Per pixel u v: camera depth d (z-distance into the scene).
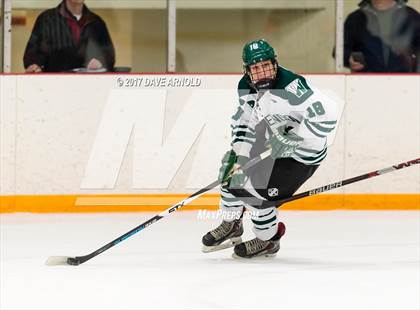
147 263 14.37
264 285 12.70
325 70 22.41
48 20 21.17
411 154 21.17
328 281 13.02
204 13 22.45
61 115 20.31
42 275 13.40
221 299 11.79
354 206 21.09
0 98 20.09
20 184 20.25
